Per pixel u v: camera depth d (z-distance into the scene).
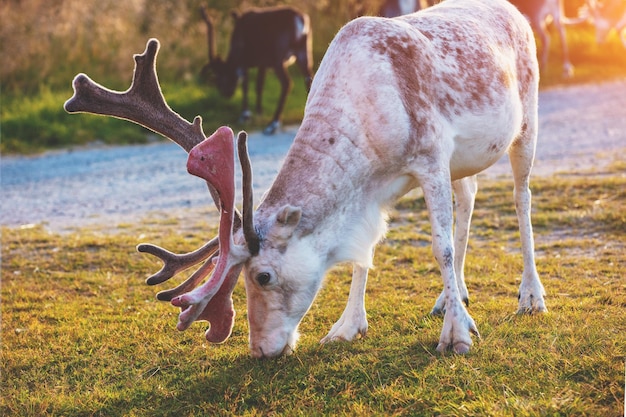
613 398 4.55
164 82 18.09
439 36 5.70
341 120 5.25
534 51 6.59
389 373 5.12
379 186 5.39
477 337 5.52
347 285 7.43
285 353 5.32
